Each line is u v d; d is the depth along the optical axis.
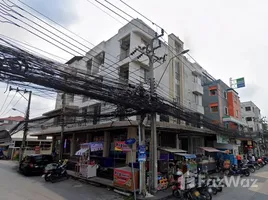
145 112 8.90
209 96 25.06
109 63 16.72
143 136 9.00
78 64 20.59
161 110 8.81
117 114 9.66
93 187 9.71
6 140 16.20
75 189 9.23
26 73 4.96
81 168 11.84
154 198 7.94
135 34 14.90
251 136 25.61
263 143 35.56
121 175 9.05
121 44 15.85
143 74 14.80
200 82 22.94
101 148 12.70
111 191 8.99
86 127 13.97
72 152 16.66
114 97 7.10
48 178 10.89
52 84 5.52
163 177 9.78
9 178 11.62
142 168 8.52
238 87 24.14
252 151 27.56
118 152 12.84
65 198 7.74
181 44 20.14
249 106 41.28
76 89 6.03
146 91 8.39
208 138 19.69
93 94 6.50
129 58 14.27
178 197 8.18
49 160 13.80
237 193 8.93
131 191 8.39
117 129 12.97
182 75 19.34
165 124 12.16
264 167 20.14
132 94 7.70
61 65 5.71
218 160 16.06
